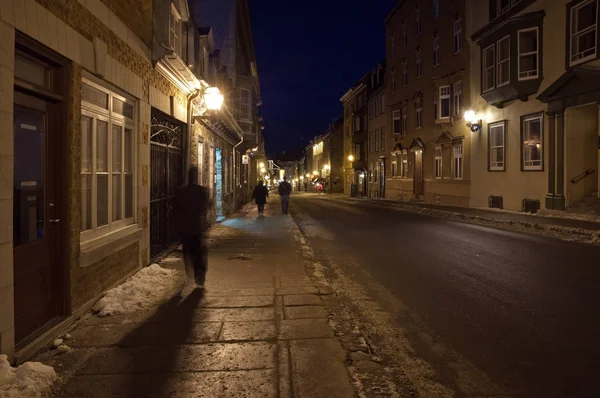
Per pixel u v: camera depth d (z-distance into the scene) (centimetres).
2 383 362
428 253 1062
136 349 468
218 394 375
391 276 837
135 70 765
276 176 13225
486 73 2208
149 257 858
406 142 3550
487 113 2220
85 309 570
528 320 572
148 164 846
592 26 1537
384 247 1174
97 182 643
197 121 1329
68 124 521
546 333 527
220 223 1741
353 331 532
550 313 596
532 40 1870
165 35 930
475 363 452
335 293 702
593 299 652
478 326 557
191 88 1148
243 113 2522
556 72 1722
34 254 473
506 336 521
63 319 515
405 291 729
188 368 424
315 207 3014
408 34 3475
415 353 481
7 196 397
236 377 405
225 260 956
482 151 2284
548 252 1026
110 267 658
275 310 601
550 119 1739
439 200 2867
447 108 2730
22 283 451
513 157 2008
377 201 3569
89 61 571
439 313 612
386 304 660
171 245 1088
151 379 402
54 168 515
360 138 5131
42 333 473
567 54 1656
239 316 575
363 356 456
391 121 3919
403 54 3603
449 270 870
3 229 392
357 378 405
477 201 2344
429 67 3038
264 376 407
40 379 381
